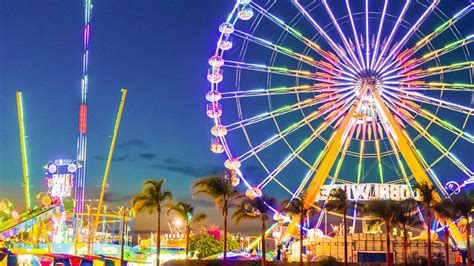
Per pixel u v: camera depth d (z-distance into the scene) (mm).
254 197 84438
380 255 96812
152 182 82062
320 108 91375
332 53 91562
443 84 90125
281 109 91938
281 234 93562
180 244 157125
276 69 92188
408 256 96125
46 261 91938
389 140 90625
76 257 93688
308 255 95500
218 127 89938
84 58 129875
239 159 89688
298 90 92062
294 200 86188
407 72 90812
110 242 160875
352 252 97938
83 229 147250
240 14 90438
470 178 87688
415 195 90688
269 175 89625
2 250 93375
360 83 90375
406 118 91312
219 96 91250
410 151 87562
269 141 91062
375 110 91375
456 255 94875
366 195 91375
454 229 89625
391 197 91250
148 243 163875
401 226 89500
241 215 83438
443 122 89750
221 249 136250
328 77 91625
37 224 115062
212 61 91125
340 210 84000
